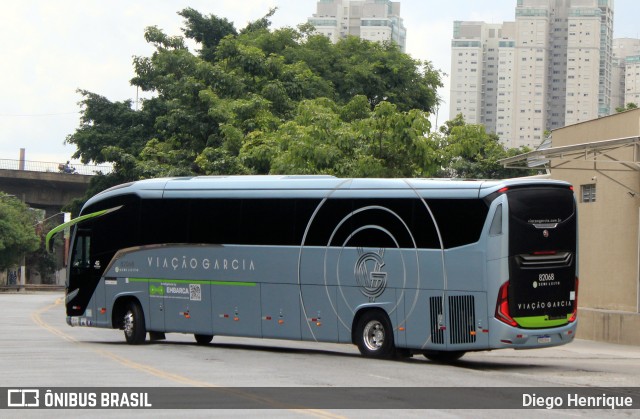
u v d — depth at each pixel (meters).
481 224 18.06
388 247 19.30
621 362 21.16
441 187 18.73
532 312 18.02
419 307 18.77
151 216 23.45
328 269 20.17
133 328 23.52
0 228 76.69
